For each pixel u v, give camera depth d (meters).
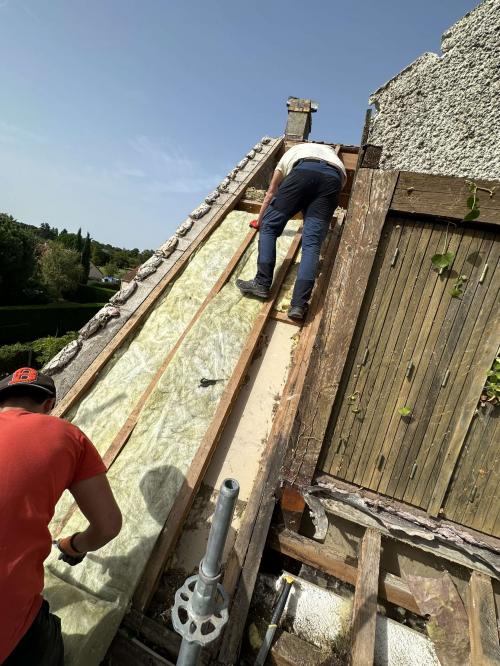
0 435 1.38
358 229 2.13
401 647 1.84
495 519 2.04
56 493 1.40
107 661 1.69
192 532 2.15
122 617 1.75
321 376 2.24
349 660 1.70
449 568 2.15
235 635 1.77
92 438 2.53
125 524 2.05
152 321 3.21
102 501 1.57
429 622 1.89
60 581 1.84
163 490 2.17
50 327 30.50
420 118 2.71
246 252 3.76
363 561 2.01
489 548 2.00
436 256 2.01
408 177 2.02
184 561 2.05
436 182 1.97
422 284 2.07
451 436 2.08
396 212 2.08
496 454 2.02
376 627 1.90
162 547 1.99
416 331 2.10
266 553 2.32
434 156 2.75
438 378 2.08
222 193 4.59
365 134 2.84
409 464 2.17
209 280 3.50
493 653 1.70
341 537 2.32
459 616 1.88
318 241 2.97
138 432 2.47
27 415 1.50
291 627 1.89
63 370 2.84
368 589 1.88
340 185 3.05
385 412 2.18
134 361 2.93
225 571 1.98
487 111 2.54
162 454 2.33
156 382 2.73
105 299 41.81
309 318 3.03
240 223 4.14
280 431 2.44
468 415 2.04
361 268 2.14
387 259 2.13
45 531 1.35
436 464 2.12
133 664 1.67
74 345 2.97
